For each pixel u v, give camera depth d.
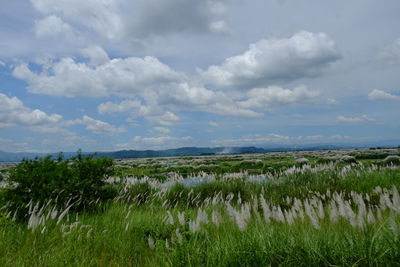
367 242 3.17
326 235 3.60
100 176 8.34
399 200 4.20
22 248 4.25
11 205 6.25
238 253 3.32
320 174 11.20
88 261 3.92
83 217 6.24
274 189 10.16
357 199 5.21
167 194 9.70
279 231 3.98
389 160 19.73
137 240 4.93
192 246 3.72
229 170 25.92
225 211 6.31
